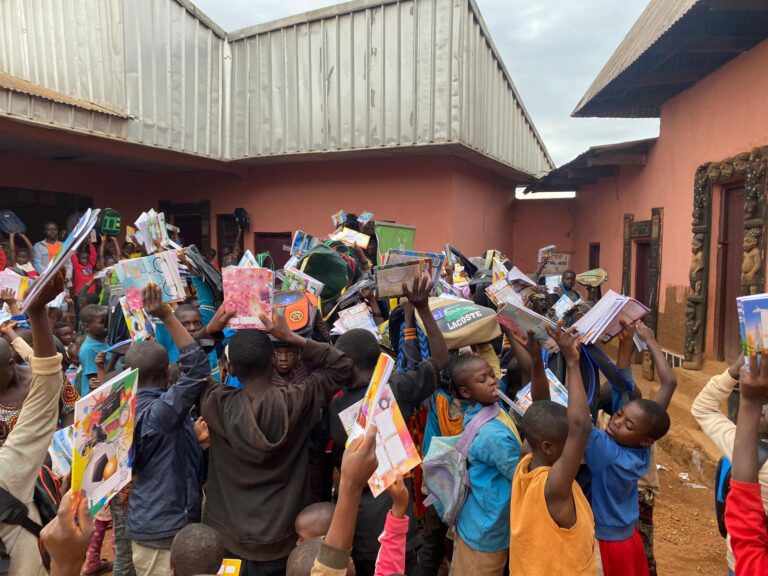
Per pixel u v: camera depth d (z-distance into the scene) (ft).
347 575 5.71
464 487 8.82
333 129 35.88
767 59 19.80
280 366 9.80
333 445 9.64
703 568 13.53
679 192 27.37
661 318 29.37
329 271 17.02
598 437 8.36
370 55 34.42
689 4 18.11
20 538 6.75
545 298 23.47
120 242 44.60
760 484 6.68
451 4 31.78
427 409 11.30
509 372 11.75
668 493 17.60
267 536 7.93
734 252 22.90
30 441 6.73
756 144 20.53
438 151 35.32
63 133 32.17
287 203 41.47
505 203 49.98
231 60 39.60
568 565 7.10
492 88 38.68
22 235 32.81
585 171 38.09
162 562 8.98
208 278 15.06
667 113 28.94
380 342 13.55
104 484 5.51
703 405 8.21
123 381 5.82
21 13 32.45
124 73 33.47
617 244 37.35
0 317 11.87
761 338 5.97
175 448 9.21
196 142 38.14
